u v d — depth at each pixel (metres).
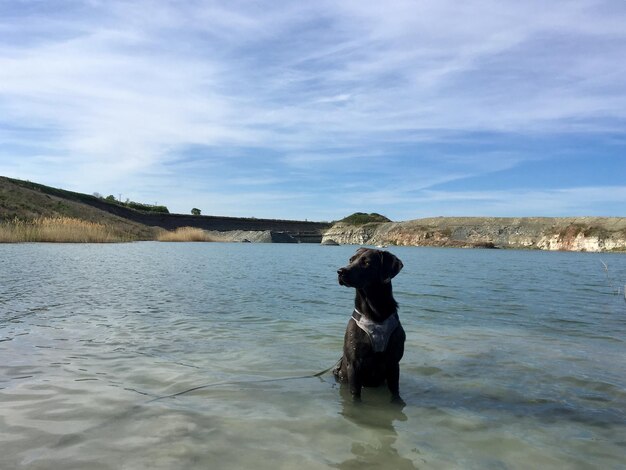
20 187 74.19
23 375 5.66
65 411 4.56
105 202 90.12
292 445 3.99
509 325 9.55
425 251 56.72
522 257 42.25
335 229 110.19
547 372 6.36
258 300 12.45
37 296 12.04
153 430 4.18
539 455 3.93
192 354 6.95
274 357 6.94
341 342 7.95
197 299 12.34
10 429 4.10
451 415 4.84
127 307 10.77
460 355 7.21
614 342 8.11
